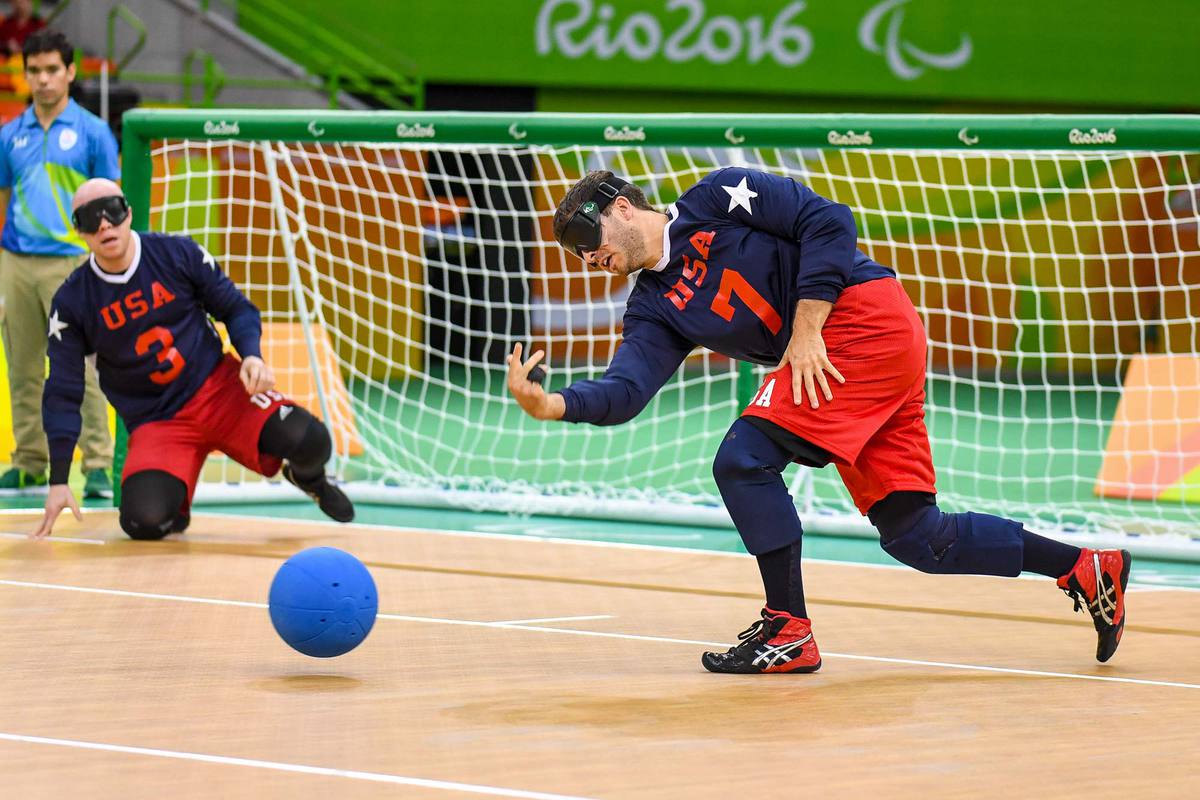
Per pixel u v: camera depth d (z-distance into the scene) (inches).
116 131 1472.7
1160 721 369.7
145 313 642.2
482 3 1855.3
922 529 424.8
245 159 1544.0
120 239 621.3
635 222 415.2
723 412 1405.0
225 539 676.7
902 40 1860.2
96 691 379.9
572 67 1861.5
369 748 326.0
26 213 793.6
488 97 1895.9
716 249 418.9
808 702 383.2
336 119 759.1
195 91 1724.9
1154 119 634.2
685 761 319.0
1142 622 523.5
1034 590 586.6
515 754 322.3
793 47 1856.5
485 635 473.1
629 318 430.3
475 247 1720.0
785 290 420.2
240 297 661.9
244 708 363.9
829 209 410.3
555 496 847.7
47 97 787.4
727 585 586.9
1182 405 967.6
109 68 1565.0
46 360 826.8
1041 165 1871.3
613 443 1200.2
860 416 408.8
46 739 329.7
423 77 1861.5
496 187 1723.7
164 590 538.0
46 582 549.3
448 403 1443.2
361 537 701.3
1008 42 1863.9
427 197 1704.0
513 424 1299.2
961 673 429.4
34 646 435.8
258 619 486.9
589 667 425.7
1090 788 304.0
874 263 428.5
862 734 348.5
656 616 517.3
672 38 1856.5
